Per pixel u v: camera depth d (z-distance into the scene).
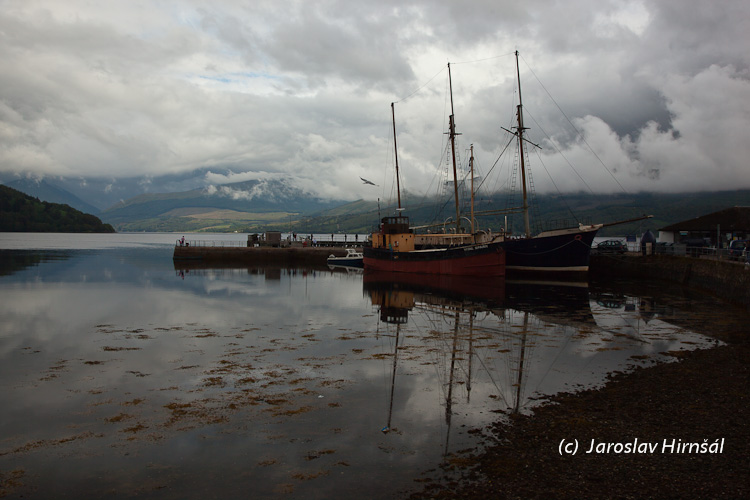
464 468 11.05
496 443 12.35
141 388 17.20
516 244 60.03
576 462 11.19
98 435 13.16
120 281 56.41
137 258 102.31
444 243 69.12
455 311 34.53
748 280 33.56
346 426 13.69
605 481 10.30
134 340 25.19
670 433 12.67
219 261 92.00
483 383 17.62
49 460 11.77
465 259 58.44
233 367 19.95
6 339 25.33
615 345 23.39
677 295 41.59
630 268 58.12
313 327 28.92
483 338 25.47
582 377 18.09
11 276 61.34
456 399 15.88
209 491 10.30
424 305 37.69
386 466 11.26
